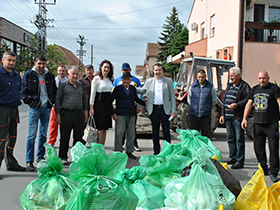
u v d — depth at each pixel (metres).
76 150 2.88
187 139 3.97
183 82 8.71
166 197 2.65
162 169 3.11
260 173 2.70
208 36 17.22
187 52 17.23
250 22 13.08
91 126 4.91
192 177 2.54
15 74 4.31
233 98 4.89
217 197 2.42
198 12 19.73
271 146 4.18
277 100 4.17
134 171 2.88
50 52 31.00
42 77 4.63
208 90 5.14
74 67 4.67
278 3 14.04
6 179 4.00
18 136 7.22
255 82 13.05
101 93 4.95
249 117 7.73
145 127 7.27
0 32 25.88
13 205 3.17
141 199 2.55
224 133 8.54
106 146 6.36
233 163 5.04
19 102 4.36
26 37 31.58
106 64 4.89
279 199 2.64
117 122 5.04
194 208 2.37
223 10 14.88
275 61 13.08
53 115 5.82
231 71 4.95
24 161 4.99
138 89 5.31
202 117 5.16
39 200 2.47
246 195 2.58
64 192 2.52
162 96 5.20
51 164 2.77
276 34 14.13
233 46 13.55
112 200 2.10
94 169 2.59
